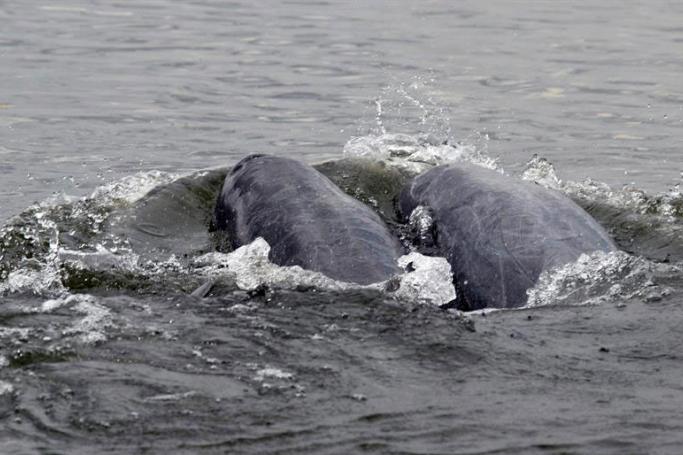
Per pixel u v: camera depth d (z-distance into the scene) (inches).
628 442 661.9
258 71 2178.9
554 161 1648.6
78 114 1871.3
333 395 726.5
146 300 925.2
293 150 1694.1
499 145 1728.6
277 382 745.0
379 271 995.3
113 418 690.2
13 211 1374.3
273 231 1062.4
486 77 2138.3
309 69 2196.1
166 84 2078.0
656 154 1683.1
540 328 860.0
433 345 812.6
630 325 864.9
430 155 1400.1
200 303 913.5
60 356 787.4
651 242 1136.2
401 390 735.1
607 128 1822.1
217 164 1620.3
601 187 1326.3
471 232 1056.2
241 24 2608.3
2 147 1678.2
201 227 1199.6
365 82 2100.1
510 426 682.8
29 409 703.1
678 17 2714.1
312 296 919.0
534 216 1045.8
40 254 1080.8
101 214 1202.6
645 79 2127.2
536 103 1969.7
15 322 849.5
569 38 2480.3
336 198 1102.4
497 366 778.2
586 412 703.1
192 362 778.8
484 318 887.1
